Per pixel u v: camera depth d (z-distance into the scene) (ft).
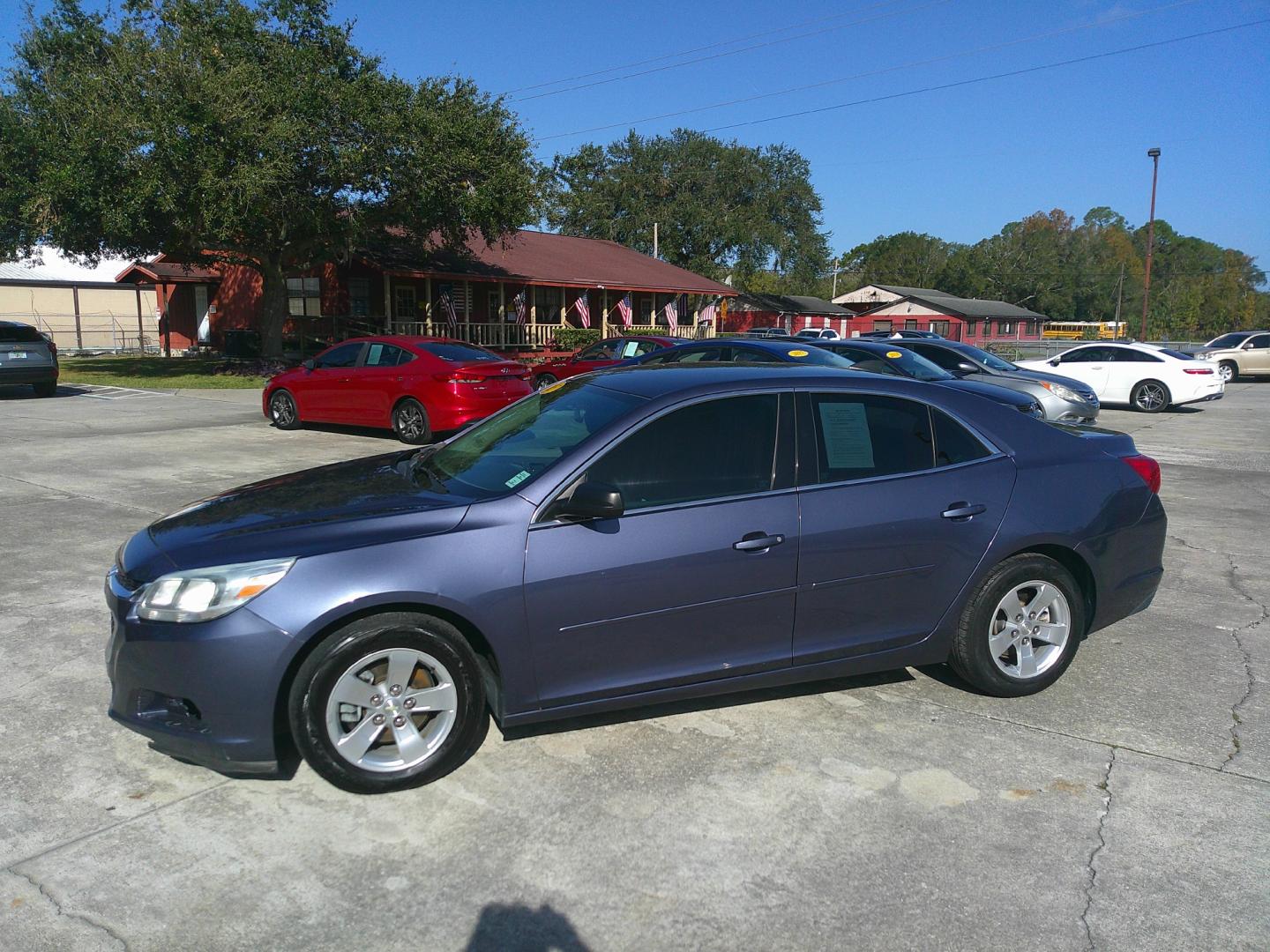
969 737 13.04
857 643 13.26
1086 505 14.28
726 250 184.96
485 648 11.96
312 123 68.80
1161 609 19.02
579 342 113.80
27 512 25.98
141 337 115.44
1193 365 61.82
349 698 11.07
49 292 119.55
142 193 63.67
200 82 64.54
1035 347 153.58
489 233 80.84
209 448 38.86
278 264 82.07
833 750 12.60
